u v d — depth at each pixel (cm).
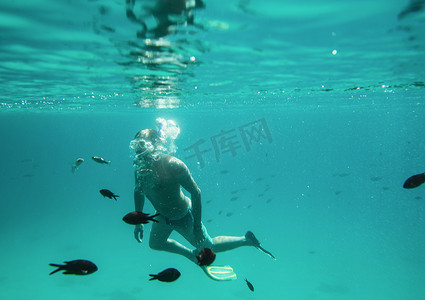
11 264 1783
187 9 420
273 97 1780
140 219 307
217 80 1095
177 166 466
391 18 469
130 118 3884
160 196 502
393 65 859
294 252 1836
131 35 541
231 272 652
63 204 4309
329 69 910
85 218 3116
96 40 574
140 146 469
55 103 1897
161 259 1820
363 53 710
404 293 1296
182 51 669
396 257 1736
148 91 1384
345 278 1453
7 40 577
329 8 426
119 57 721
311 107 2708
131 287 1426
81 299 1317
